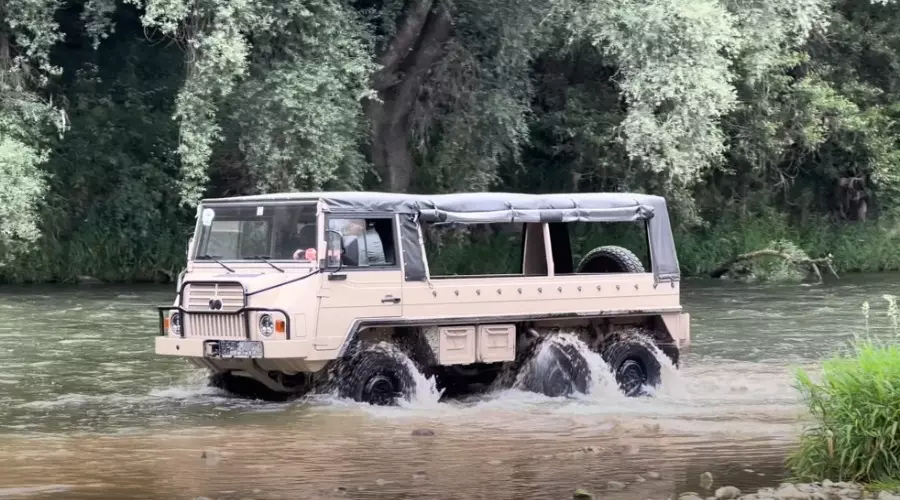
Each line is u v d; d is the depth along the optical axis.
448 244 33.44
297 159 32.72
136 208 38.41
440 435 14.47
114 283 37.69
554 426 15.21
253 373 16.19
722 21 34.44
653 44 34.34
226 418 15.35
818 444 12.09
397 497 11.15
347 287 15.90
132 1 30.56
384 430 14.65
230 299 15.80
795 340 24.95
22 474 12.08
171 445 13.64
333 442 13.88
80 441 13.84
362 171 35.25
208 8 30.88
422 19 36.28
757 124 45.06
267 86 32.44
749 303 33.38
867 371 12.00
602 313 18.31
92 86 39.03
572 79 42.28
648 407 16.92
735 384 19.23
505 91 37.59
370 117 37.78
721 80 35.09
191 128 31.48
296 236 15.98
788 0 38.16
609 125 40.03
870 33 51.81
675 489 11.55
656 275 19.02
